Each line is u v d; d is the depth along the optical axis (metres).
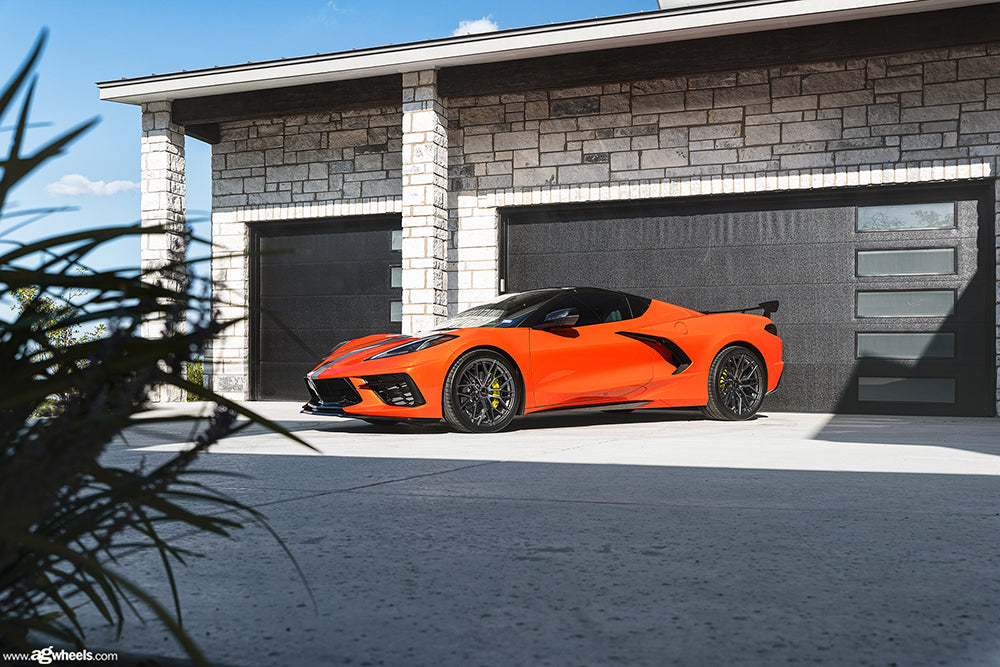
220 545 1.90
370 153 9.08
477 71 8.11
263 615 1.38
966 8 6.75
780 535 2.01
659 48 7.57
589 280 8.30
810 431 5.27
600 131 8.23
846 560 1.76
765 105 7.74
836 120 7.53
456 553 1.83
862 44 7.01
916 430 5.37
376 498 2.56
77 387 0.79
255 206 9.50
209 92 8.86
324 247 9.34
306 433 5.31
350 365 5.30
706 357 6.07
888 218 7.42
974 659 1.17
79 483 0.86
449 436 4.99
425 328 8.05
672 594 1.50
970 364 7.13
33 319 0.83
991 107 7.11
